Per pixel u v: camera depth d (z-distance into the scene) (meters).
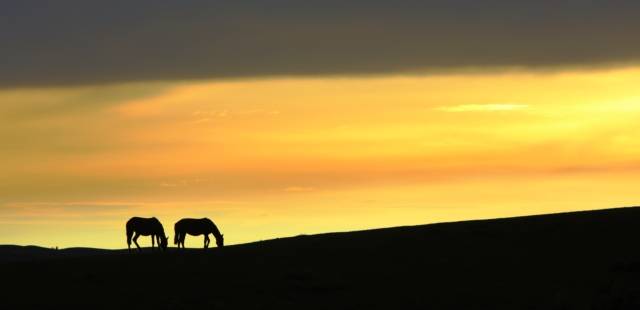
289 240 185.62
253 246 181.38
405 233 182.38
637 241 164.38
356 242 176.88
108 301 142.38
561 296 136.25
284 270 157.75
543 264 154.88
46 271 162.12
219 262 165.88
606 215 184.38
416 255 164.00
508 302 137.50
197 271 159.38
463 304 137.38
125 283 152.25
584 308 131.88
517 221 185.75
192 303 140.62
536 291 141.75
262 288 147.12
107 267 164.38
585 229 174.12
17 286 152.00
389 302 139.25
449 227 184.50
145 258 172.25
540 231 175.12
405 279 150.00
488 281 147.38
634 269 148.75
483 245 168.12
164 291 147.12
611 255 157.75
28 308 139.75
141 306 139.38
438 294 141.88
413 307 136.75
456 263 157.62
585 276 147.62
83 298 144.00
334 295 143.25
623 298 133.75
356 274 153.88
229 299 142.25
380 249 169.50
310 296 143.00
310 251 171.50
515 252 162.75
